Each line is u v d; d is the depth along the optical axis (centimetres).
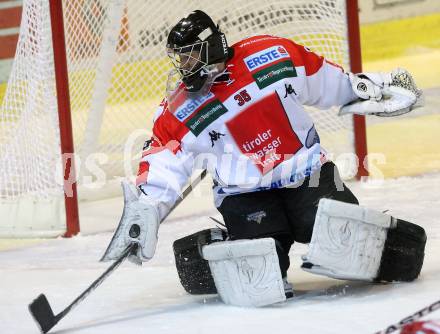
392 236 1150
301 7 2111
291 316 1056
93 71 2072
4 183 1898
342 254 1085
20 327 1141
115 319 1142
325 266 1084
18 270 1532
